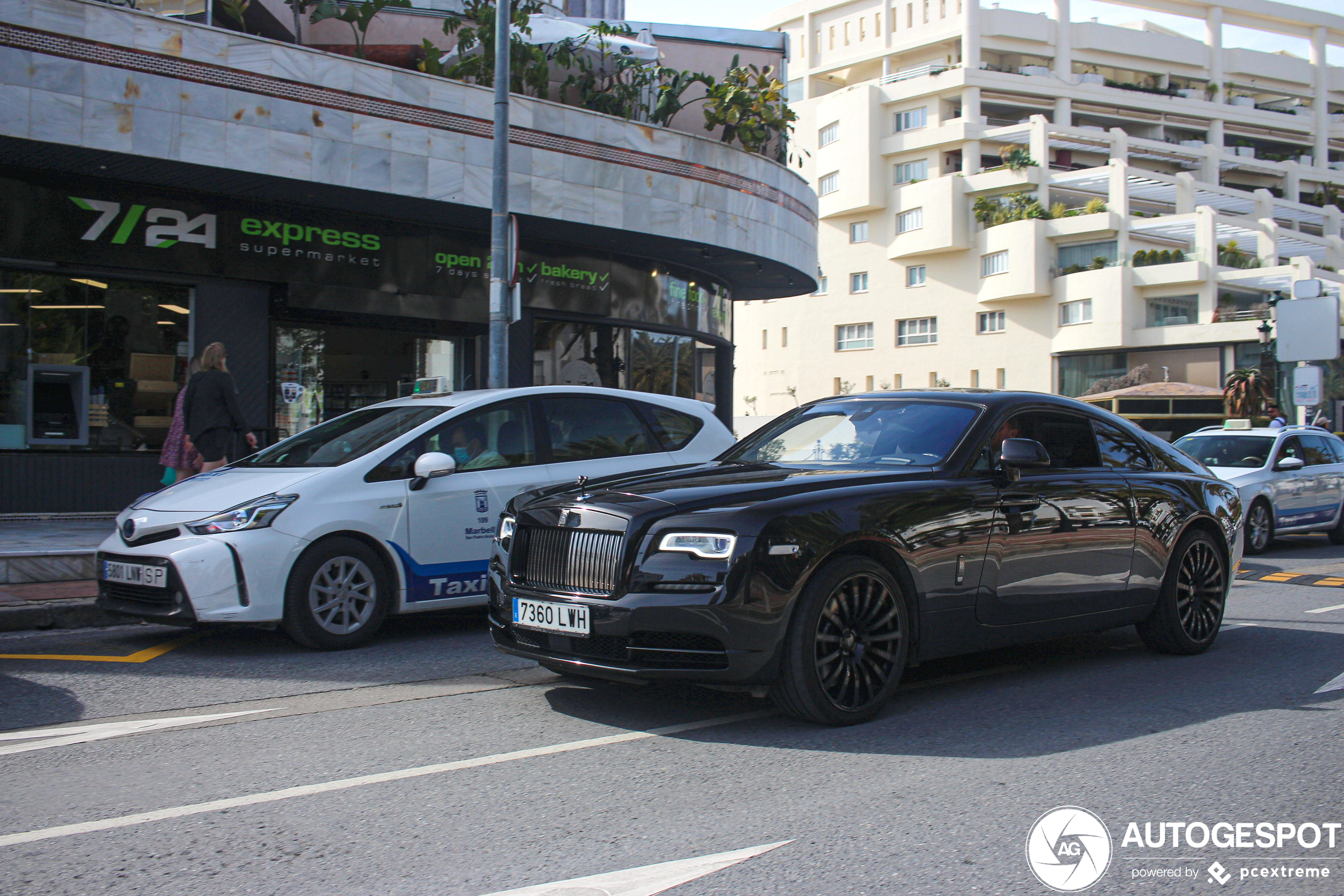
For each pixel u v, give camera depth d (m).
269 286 13.83
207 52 11.96
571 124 14.88
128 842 3.36
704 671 4.36
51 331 12.41
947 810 3.65
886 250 57.47
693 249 16.91
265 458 7.29
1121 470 6.12
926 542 4.91
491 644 6.73
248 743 4.48
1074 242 51.47
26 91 10.94
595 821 3.54
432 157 13.55
